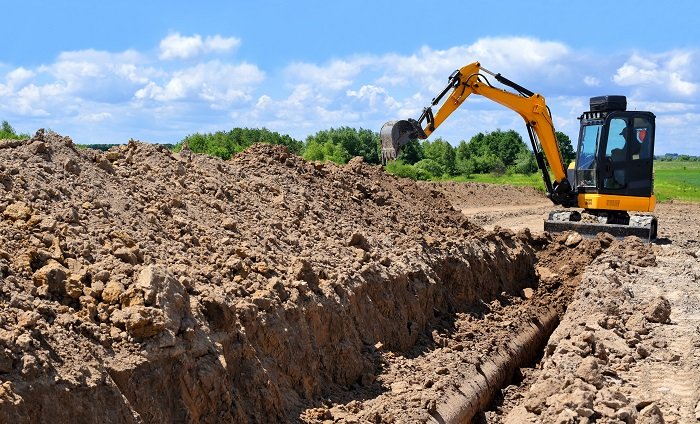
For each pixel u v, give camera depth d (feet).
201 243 29.50
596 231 60.49
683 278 48.57
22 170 27.30
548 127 65.87
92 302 21.81
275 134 131.85
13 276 21.11
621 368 31.53
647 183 62.49
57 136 31.94
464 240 47.91
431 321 39.42
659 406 27.66
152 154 36.96
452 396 30.58
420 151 199.00
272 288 28.17
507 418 29.58
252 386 24.26
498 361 36.88
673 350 33.73
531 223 86.99
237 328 24.85
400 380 30.94
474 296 45.42
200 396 22.11
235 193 37.24
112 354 20.61
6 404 16.80
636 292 44.62
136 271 23.85
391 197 50.78
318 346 28.96
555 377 29.17
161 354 21.38
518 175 189.06
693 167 368.48
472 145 224.33
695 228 84.38
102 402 19.08
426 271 40.45
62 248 23.61
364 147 158.71
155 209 30.12
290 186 42.73
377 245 40.16
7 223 23.73
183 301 23.27
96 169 31.17
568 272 53.36
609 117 62.23
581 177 64.59
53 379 18.31
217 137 98.53
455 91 62.54
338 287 31.55
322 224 39.34
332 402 27.84
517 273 52.34
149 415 20.48
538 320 45.34
